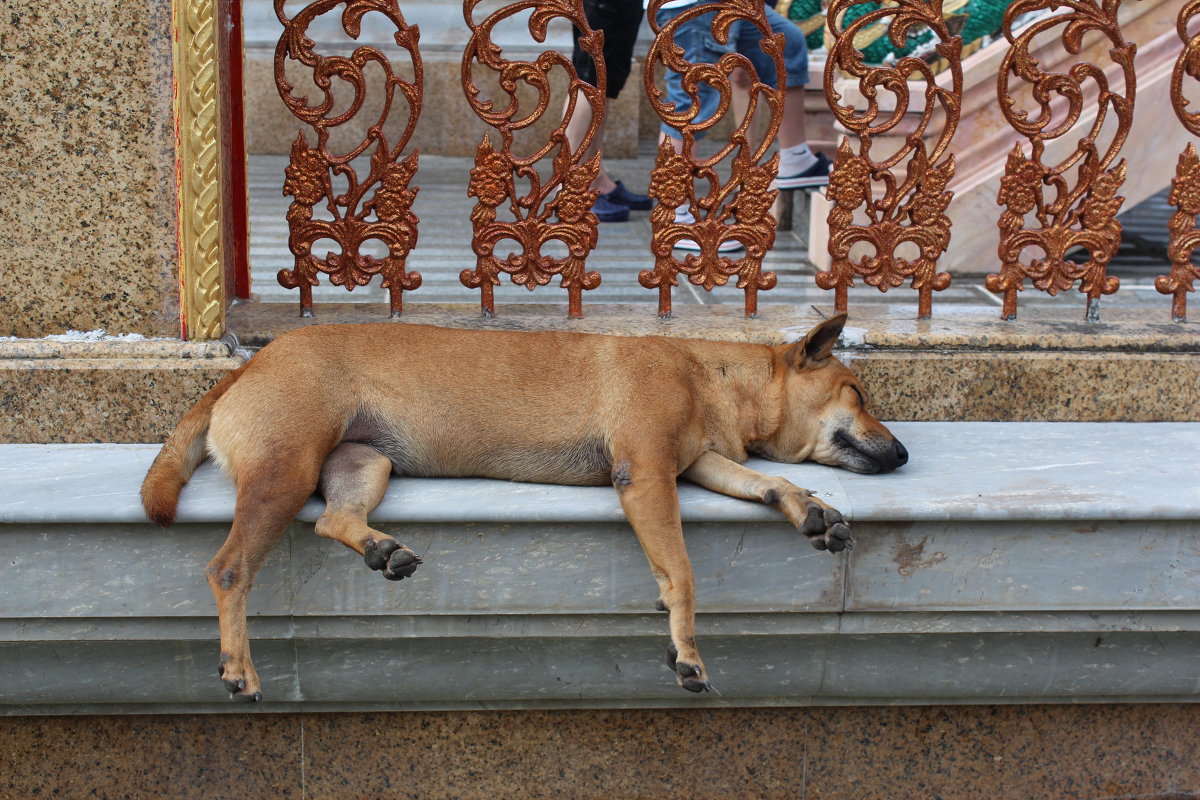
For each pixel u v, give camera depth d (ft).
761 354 11.24
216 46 10.74
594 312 13.20
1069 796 11.54
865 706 11.15
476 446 10.32
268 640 10.20
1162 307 14.43
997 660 10.79
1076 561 10.31
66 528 9.64
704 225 12.71
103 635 9.98
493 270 12.64
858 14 20.43
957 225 18.01
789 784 11.35
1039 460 11.27
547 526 9.94
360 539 8.96
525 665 10.52
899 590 10.30
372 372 10.18
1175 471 10.96
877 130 12.48
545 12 11.64
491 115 12.05
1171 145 18.02
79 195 10.87
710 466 10.44
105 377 11.05
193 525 9.68
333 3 11.46
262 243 19.52
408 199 12.31
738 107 21.22
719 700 10.89
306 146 11.99
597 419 10.26
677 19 11.84
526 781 11.17
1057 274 13.05
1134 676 10.89
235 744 10.86
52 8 10.34
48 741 10.76
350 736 10.93
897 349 12.36
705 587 10.18
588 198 12.50
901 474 10.86
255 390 9.74
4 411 11.09
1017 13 12.09
